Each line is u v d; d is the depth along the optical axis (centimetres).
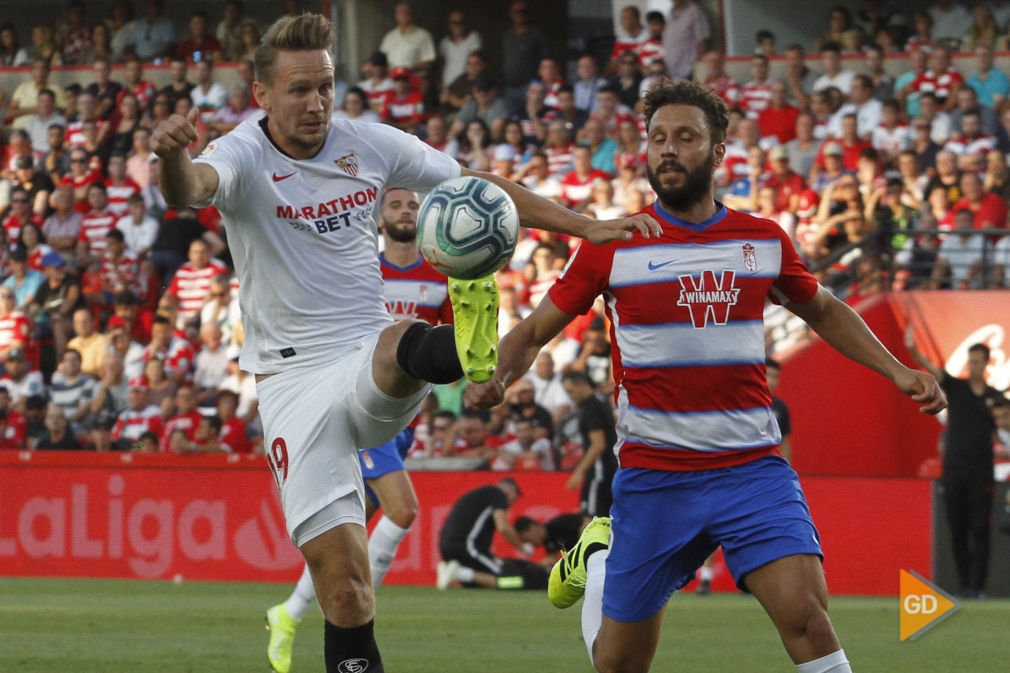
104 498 5003
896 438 5297
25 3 8131
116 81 6981
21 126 7350
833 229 5469
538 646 2809
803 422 5212
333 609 1575
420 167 1697
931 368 4300
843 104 5884
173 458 4959
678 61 6544
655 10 6800
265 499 4822
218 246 6116
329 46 1602
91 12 8062
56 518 5047
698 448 1534
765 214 5500
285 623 2388
